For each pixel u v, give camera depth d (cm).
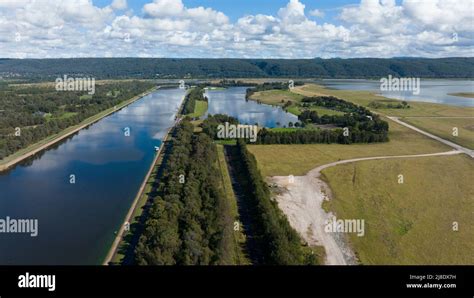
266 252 10125
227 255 9812
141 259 9375
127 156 19850
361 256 10369
